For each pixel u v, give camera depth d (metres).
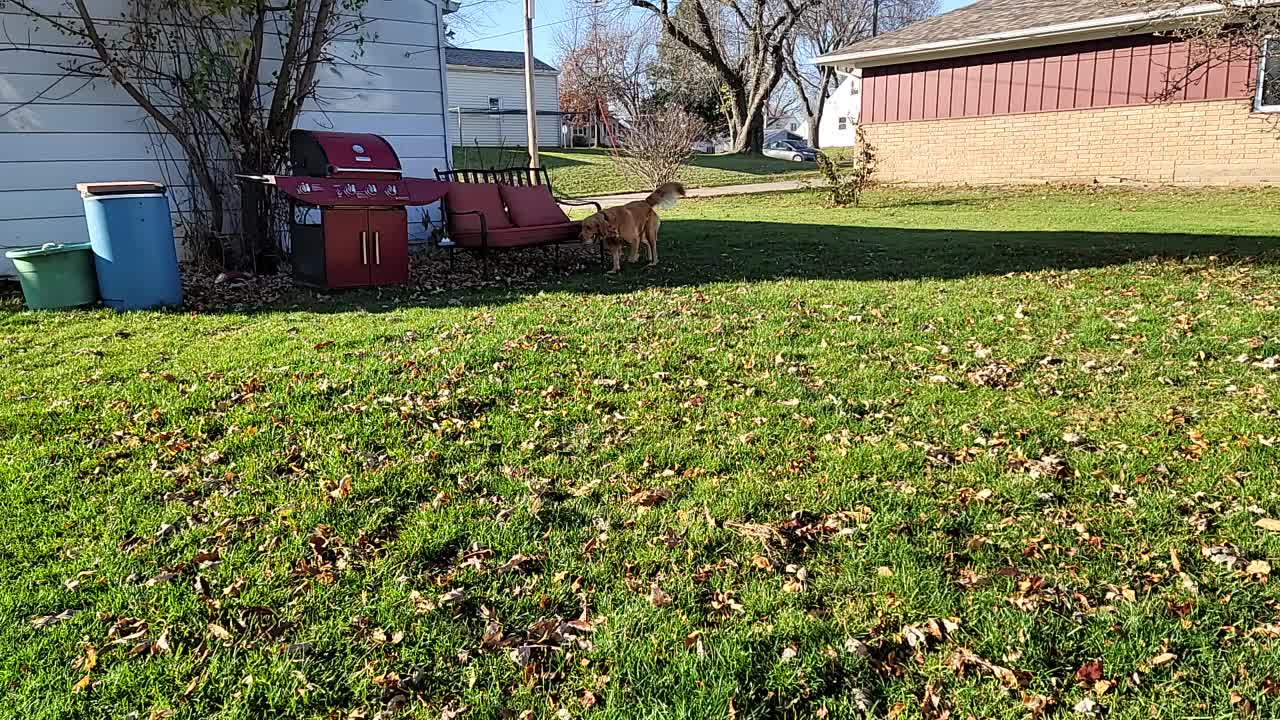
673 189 9.24
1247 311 6.02
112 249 6.83
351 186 7.77
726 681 2.29
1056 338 5.54
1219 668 2.29
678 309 6.59
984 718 2.15
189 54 8.76
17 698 2.23
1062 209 14.03
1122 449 3.70
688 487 3.42
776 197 18.69
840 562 2.86
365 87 10.17
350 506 3.26
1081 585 2.69
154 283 7.01
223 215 9.17
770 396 4.46
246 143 8.77
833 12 44.03
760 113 34.84
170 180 9.16
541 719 2.18
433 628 2.52
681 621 2.54
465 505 3.27
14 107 8.29
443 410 4.26
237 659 2.39
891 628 2.51
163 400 4.37
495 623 2.55
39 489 3.38
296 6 8.58
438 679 2.33
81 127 8.65
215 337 5.84
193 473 3.54
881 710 2.21
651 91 46.25
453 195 8.89
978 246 9.93
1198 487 3.32
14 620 2.56
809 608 2.62
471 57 42.88
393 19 10.23
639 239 9.23
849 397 4.43
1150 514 3.11
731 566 2.84
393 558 2.90
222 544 2.99
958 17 19.66
